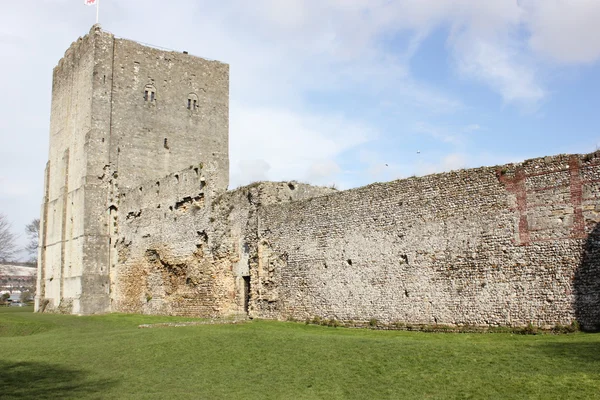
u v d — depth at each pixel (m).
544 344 16.27
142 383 15.94
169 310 37.38
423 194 23.45
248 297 31.52
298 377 15.64
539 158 20.25
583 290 18.66
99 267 43.84
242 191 32.38
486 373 14.20
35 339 25.06
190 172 36.78
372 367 15.80
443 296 22.23
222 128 51.12
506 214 20.81
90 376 16.97
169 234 38.16
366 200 25.58
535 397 12.45
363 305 25.00
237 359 18.08
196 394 14.63
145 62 48.22
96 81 45.69
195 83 50.44
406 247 23.73
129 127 46.59
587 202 18.89
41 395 14.75
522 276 20.11
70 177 47.69
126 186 45.66
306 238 28.05
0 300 85.56
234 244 32.41
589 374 13.20
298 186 32.69
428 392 13.52
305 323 26.97
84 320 36.06
